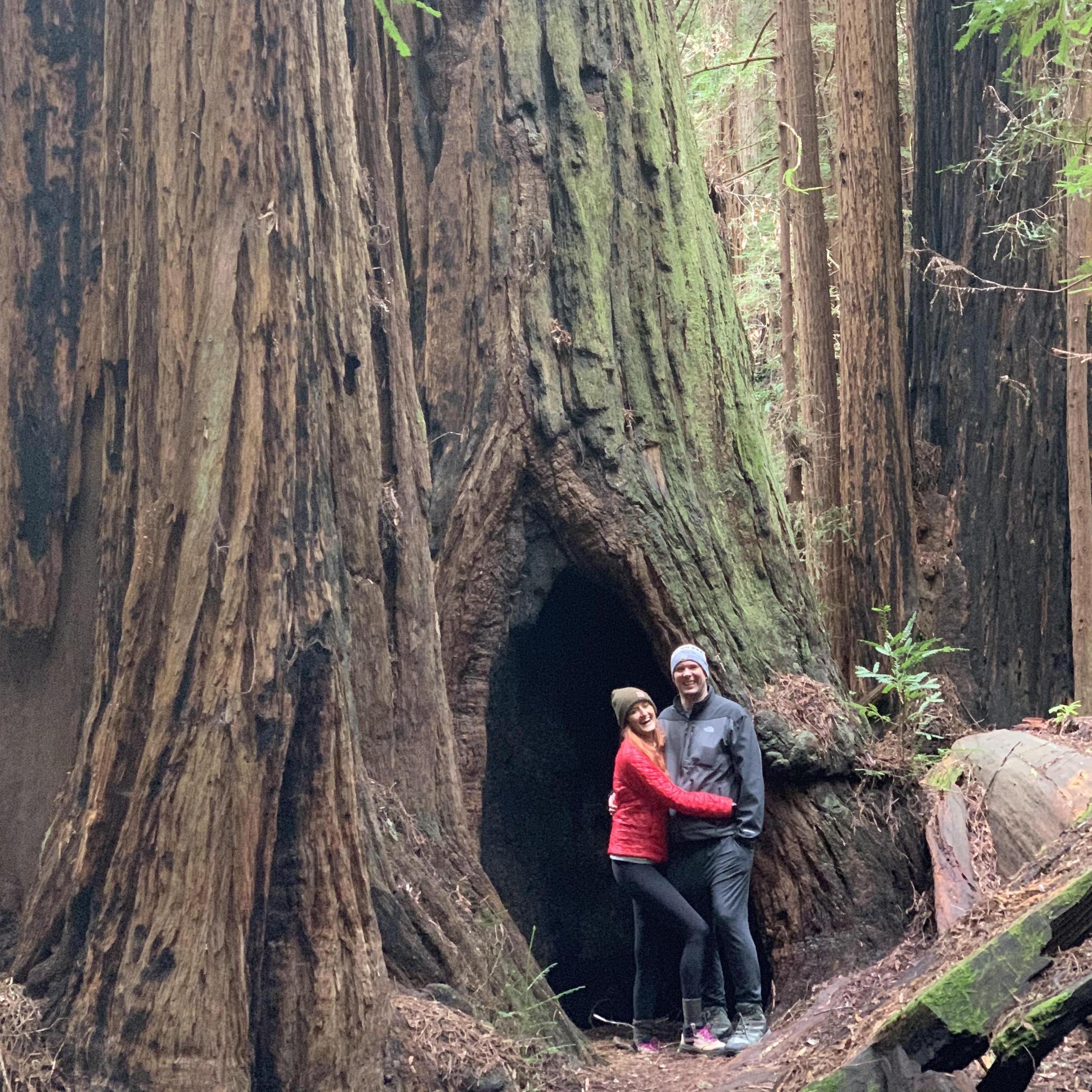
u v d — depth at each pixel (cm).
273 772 402
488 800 727
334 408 480
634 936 736
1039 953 322
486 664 657
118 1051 372
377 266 544
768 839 642
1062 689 856
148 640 402
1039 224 883
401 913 459
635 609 675
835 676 709
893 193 923
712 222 779
